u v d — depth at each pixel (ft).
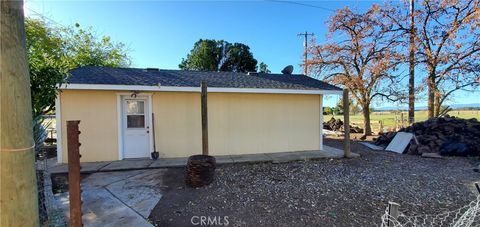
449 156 24.94
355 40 43.01
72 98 22.07
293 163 22.34
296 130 27.09
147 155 23.88
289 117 26.86
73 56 56.24
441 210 12.50
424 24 39.04
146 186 16.12
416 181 17.13
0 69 3.67
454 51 36.68
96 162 21.94
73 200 7.13
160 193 14.94
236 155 24.79
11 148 3.84
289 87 26.00
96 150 22.57
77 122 7.20
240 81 27.30
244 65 87.81
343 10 42.73
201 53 86.12
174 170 19.67
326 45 45.39
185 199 14.06
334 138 42.55
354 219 11.60
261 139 26.17
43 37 42.73
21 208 4.00
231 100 25.41
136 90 22.56
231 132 25.45
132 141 23.66
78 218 7.17
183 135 24.43
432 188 15.70
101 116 22.66
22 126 3.96
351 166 21.31
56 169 19.52
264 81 28.17
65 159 21.71
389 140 32.17
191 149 24.62
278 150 26.58
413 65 39.78
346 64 44.78
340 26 43.60
